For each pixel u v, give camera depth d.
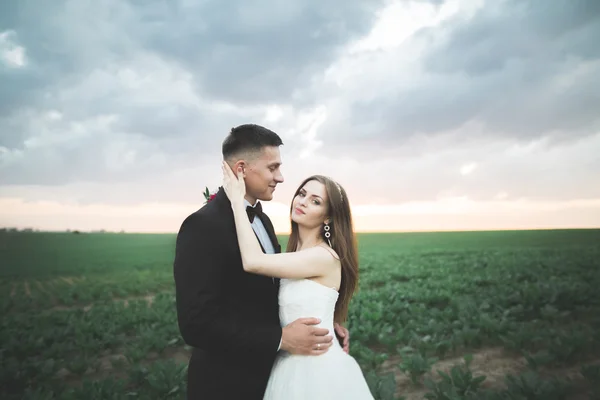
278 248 3.11
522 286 10.58
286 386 2.39
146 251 38.81
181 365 5.06
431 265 19.52
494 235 52.38
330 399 2.34
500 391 4.39
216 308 2.31
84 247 43.41
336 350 2.57
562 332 6.09
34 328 8.40
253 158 2.59
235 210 2.50
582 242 34.72
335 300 2.74
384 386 4.17
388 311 8.41
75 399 4.38
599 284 10.36
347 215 2.87
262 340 2.35
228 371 2.44
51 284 18.62
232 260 2.42
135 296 14.18
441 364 5.80
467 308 7.94
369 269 18.89
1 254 35.91
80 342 6.84
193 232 2.41
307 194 2.84
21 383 5.20
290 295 2.62
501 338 6.10
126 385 5.22
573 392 4.54
